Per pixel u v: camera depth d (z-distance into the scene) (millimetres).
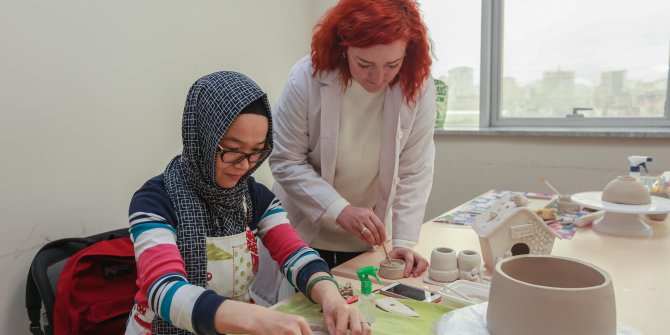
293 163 1374
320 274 972
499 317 687
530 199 2014
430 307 938
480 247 1300
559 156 2541
